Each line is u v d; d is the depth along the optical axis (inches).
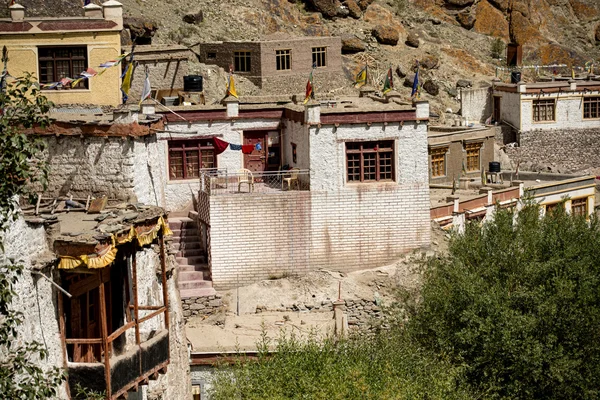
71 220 1178.6
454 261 1800.0
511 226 1872.5
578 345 1675.7
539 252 1811.0
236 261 2065.7
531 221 1877.5
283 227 2087.8
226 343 1824.6
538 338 1674.5
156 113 2113.7
